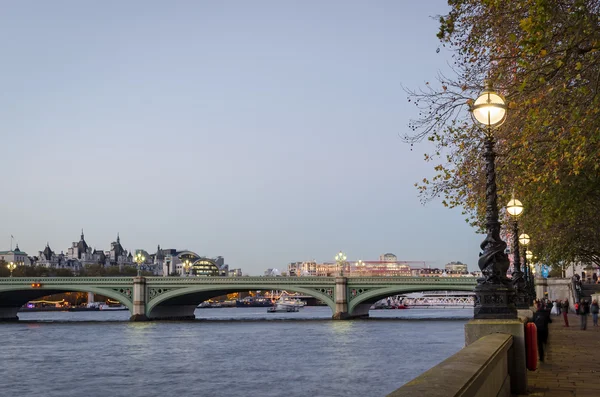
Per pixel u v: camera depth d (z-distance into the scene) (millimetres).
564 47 22344
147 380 65375
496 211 17438
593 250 65438
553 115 24109
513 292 17719
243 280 140750
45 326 149375
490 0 23266
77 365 77125
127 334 121812
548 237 52969
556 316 82875
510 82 26516
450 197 34844
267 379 63688
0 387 62000
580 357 28750
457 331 115750
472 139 32594
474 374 9125
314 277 140375
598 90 21594
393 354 79875
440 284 132375
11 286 143125
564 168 30266
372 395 53125
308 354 82688
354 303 140000
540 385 19828
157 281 144875
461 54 27500
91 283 145750
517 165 30094
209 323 152125
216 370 71125
